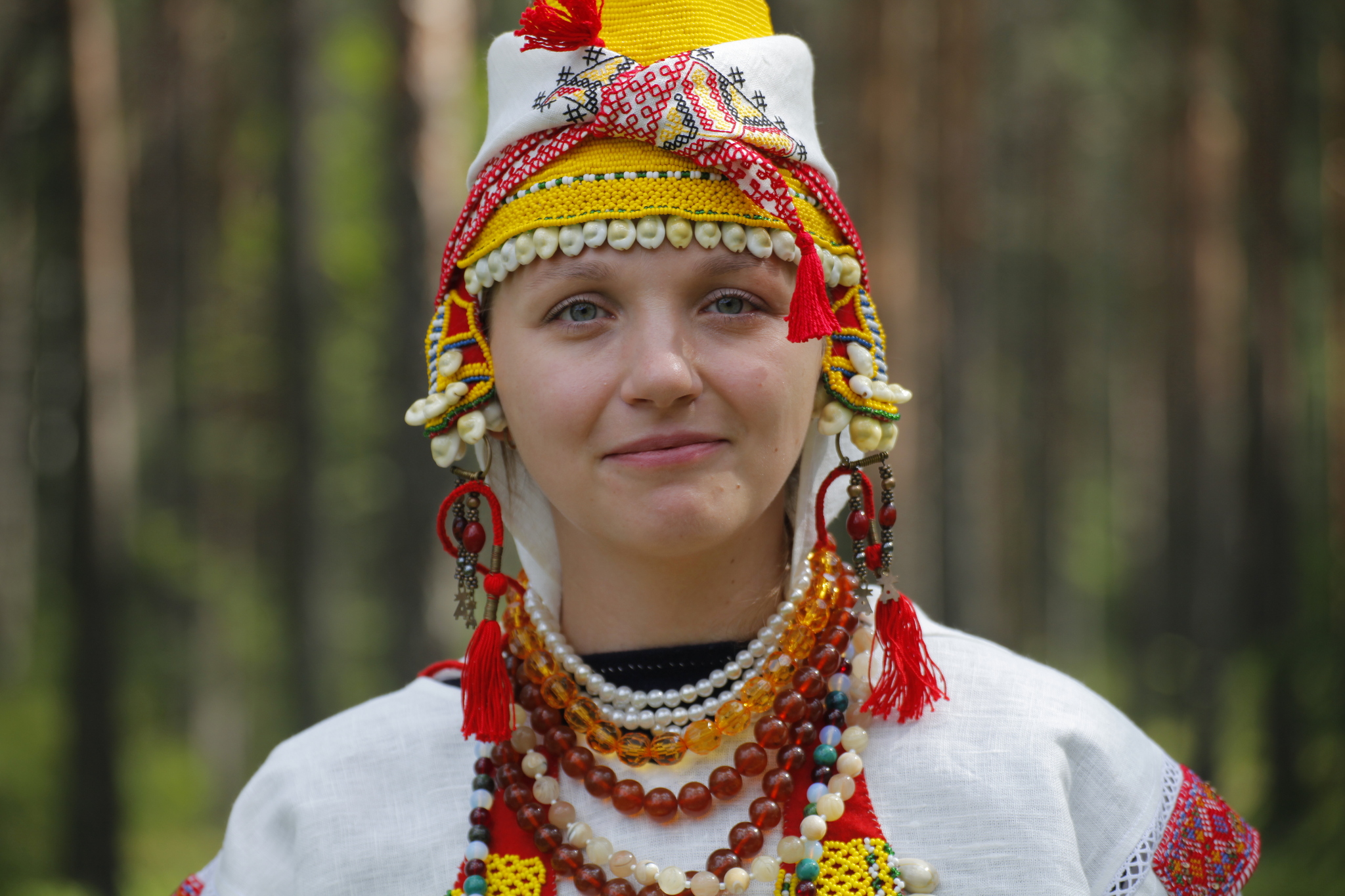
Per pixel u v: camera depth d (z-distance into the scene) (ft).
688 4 8.37
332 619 85.35
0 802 46.65
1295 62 61.62
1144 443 116.16
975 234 62.95
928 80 64.44
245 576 94.38
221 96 75.00
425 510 43.78
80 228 43.21
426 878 8.57
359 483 87.86
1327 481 68.23
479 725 8.48
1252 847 8.64
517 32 8.48
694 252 7.80
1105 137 100.32
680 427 7.77
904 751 8.35
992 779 8.11
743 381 7.81
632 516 7.87
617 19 8.41
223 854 9.37
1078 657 126.72
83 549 43.11
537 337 8.11
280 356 75.46
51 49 43.06
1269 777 47.39
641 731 8.61
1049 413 109.81
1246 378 65.31
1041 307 109.29
